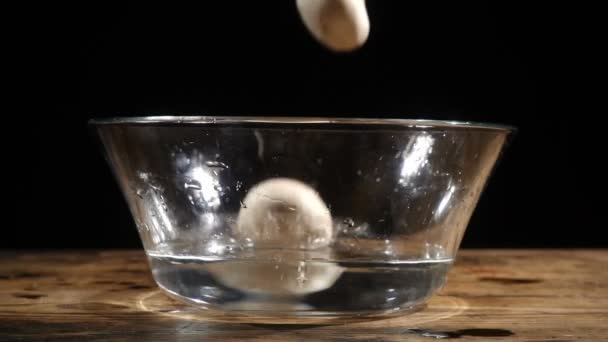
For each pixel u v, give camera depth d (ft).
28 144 4.58
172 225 2.14
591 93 4.65
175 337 2.06
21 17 4.54
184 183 2.10
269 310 2.09
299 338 2.05
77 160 4.60
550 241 4.70
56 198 4.60
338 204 2.09
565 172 4.69
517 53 4.66
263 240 2.11
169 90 4.61
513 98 4.66
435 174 2.11
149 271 2.80
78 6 4.57
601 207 4.68
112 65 4.59
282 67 4.63
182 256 2.12
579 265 2.95
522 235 4.72
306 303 2.08
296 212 2.09
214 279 2.09
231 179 2.09
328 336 2.06
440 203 2.14
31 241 4.59
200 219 2.11
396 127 2.03
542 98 4.66
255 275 2.06
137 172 2.17
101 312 2.27
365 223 2.10
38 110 4.58
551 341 2.06
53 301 2.39
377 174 2.07
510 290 2.56
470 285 2.62
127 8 4.58
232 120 2.02
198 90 4.62
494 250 3.28
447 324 2.18
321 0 2.26
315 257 2.08
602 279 2.72
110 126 2.16
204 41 4.61
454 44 4.65
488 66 4.66
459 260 3.03
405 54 4.63
